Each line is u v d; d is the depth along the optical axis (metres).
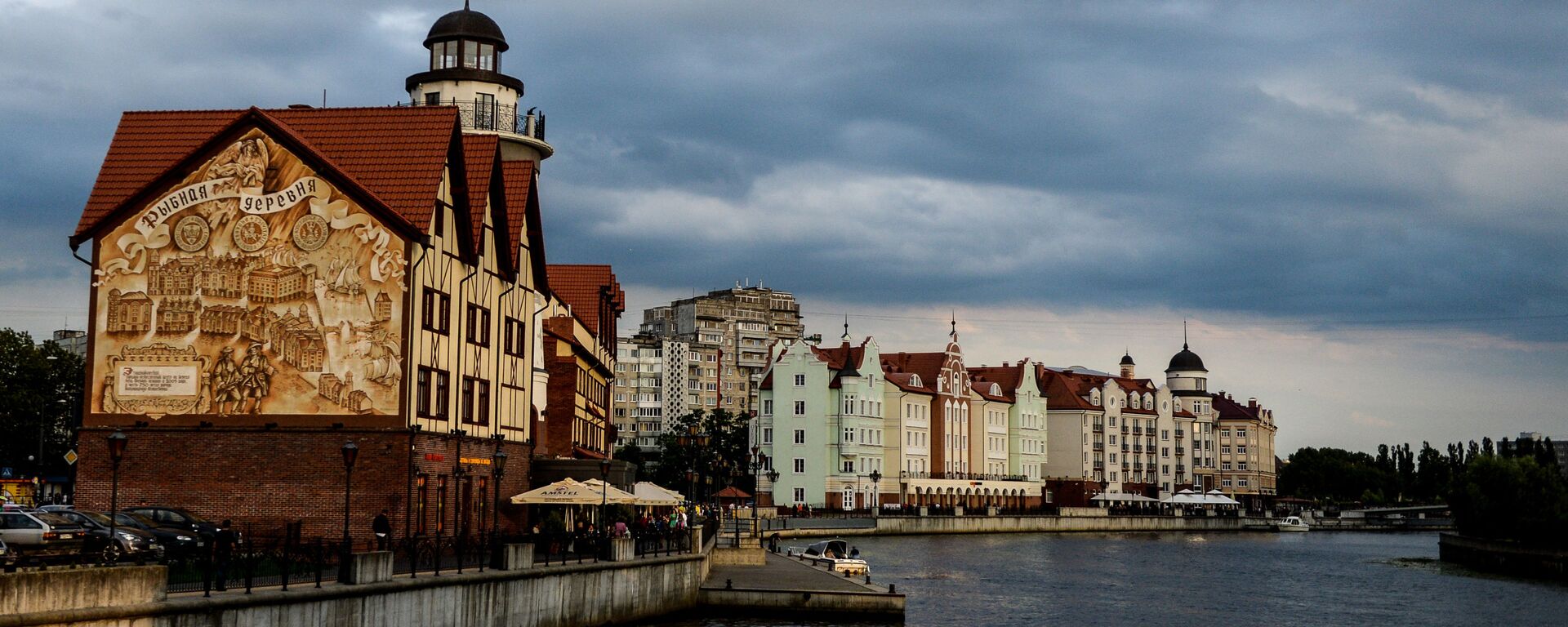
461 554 45.56
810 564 85.62
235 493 50.94
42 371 111.31
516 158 83.81
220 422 51.31
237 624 33.25
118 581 30.39
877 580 90.44
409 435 50.94
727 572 76.06
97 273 52.00
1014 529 175.50
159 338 51.75
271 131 52.00
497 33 84.19
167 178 52.09
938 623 67.25
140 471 51.19
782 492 178.75
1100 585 93.00
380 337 51.25
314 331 51.44
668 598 60.97
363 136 54.16
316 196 51.88
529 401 68.19
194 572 39.69
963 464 198.38
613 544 55.38
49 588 28.72
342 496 50.78
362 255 51.59
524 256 67.38
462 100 82.56
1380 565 121.50
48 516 42.53
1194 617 74.25
